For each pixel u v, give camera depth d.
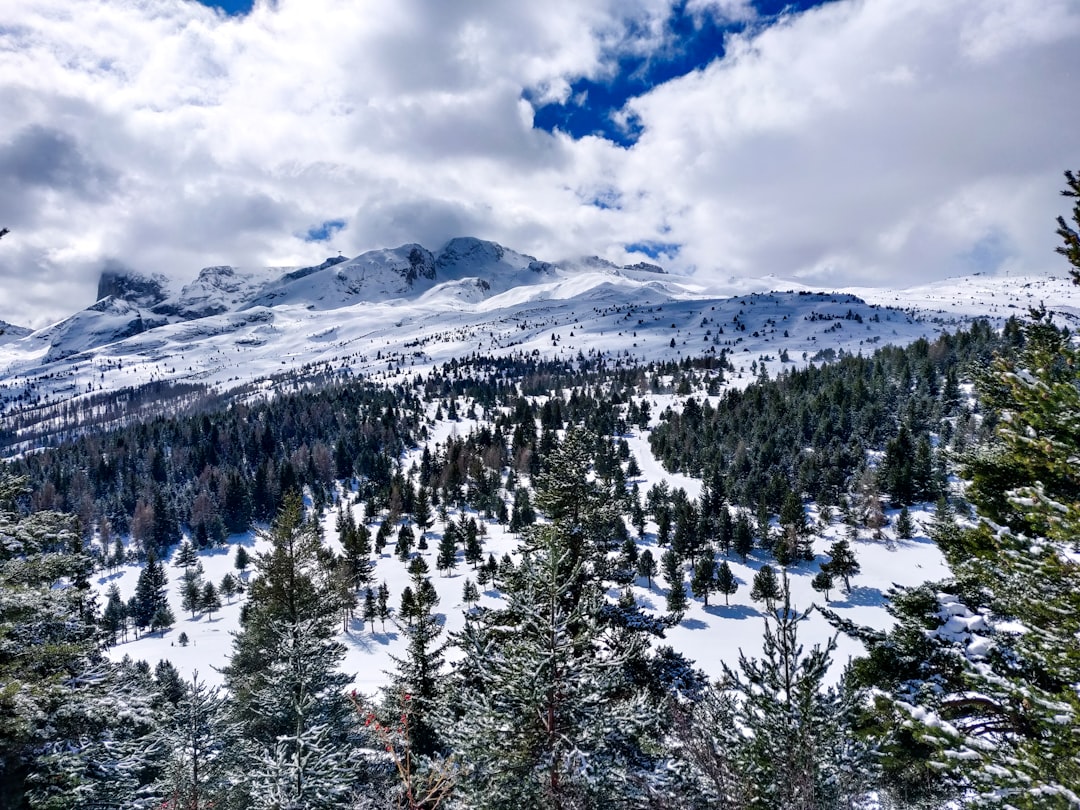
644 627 12.62
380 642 61.50
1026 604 7.83
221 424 184.75
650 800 8.25
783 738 7.82
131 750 12.66
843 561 68.50
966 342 146.62
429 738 15.06
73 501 129.25
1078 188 8.52
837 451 98.56
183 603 82.38
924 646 10.29
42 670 10.98
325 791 12.58
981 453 10.63
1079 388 7.59
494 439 140.88
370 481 127.19
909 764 9.02
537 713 8.63
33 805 9.62
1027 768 6.07
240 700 19.39
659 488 97.31
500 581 11.20
